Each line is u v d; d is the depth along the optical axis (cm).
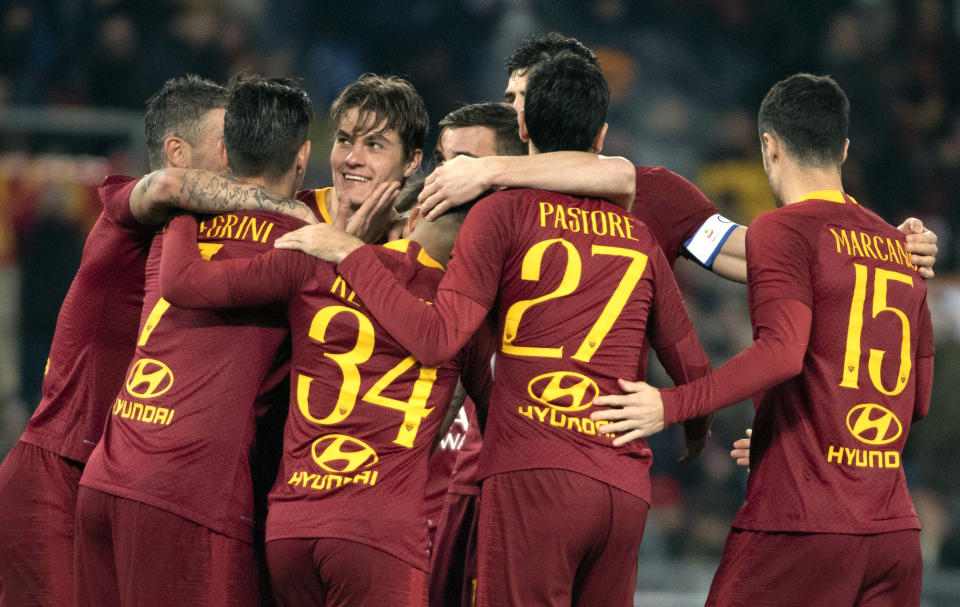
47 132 3216
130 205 1257
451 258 1186
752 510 1254
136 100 3453
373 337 1160
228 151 1257
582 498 1145
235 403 1192
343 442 1156
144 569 1169
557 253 1170
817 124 1288
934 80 4447
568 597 1166
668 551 3086
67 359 1347
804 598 1220
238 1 3912
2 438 2850
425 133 1362
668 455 3206
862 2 4300
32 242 3033
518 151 1455
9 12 3522
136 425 1200
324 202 1385
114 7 3503
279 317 1217
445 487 1503
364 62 4000
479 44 3925
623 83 3962
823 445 1222
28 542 1326
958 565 2808
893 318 1249
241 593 1195
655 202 1408
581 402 1162
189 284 1155
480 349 1275
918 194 4109
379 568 1134
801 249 1222
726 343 3484
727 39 4097
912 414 1343
